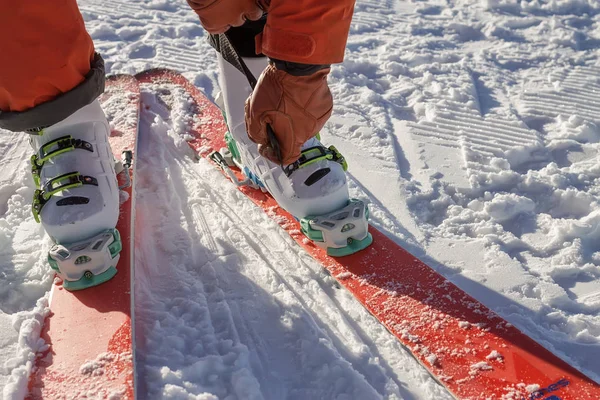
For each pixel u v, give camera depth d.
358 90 3.11
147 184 2.35
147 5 4.16
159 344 1.63
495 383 1.47
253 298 1.81
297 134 1.43
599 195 2.33
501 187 2.39
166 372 1.51
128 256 1.84
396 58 3.47
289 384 1.56
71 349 1.58
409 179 2.44
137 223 2.12
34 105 1.68
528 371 1.48
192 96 2.89
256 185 2.22
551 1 4.17
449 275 1.91
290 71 1.33
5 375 1.55
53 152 1.84
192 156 2.52
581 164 2.53
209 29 1.45
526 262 2.01
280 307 1.77
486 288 1.85
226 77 2.01
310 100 1.38
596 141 2.74
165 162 2.47
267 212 2.12
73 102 1.72
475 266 1.94
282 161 1.48
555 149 2.67
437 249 2.03
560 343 1.67
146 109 2.83
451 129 2.78
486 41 3.75
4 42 1.56
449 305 1.69
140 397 1.48
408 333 1.62
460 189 2.37
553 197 2.33
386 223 2.13
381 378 1.55
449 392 1.51
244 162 2.12
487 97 3.11
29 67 1.60
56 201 1.76
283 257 1.97
